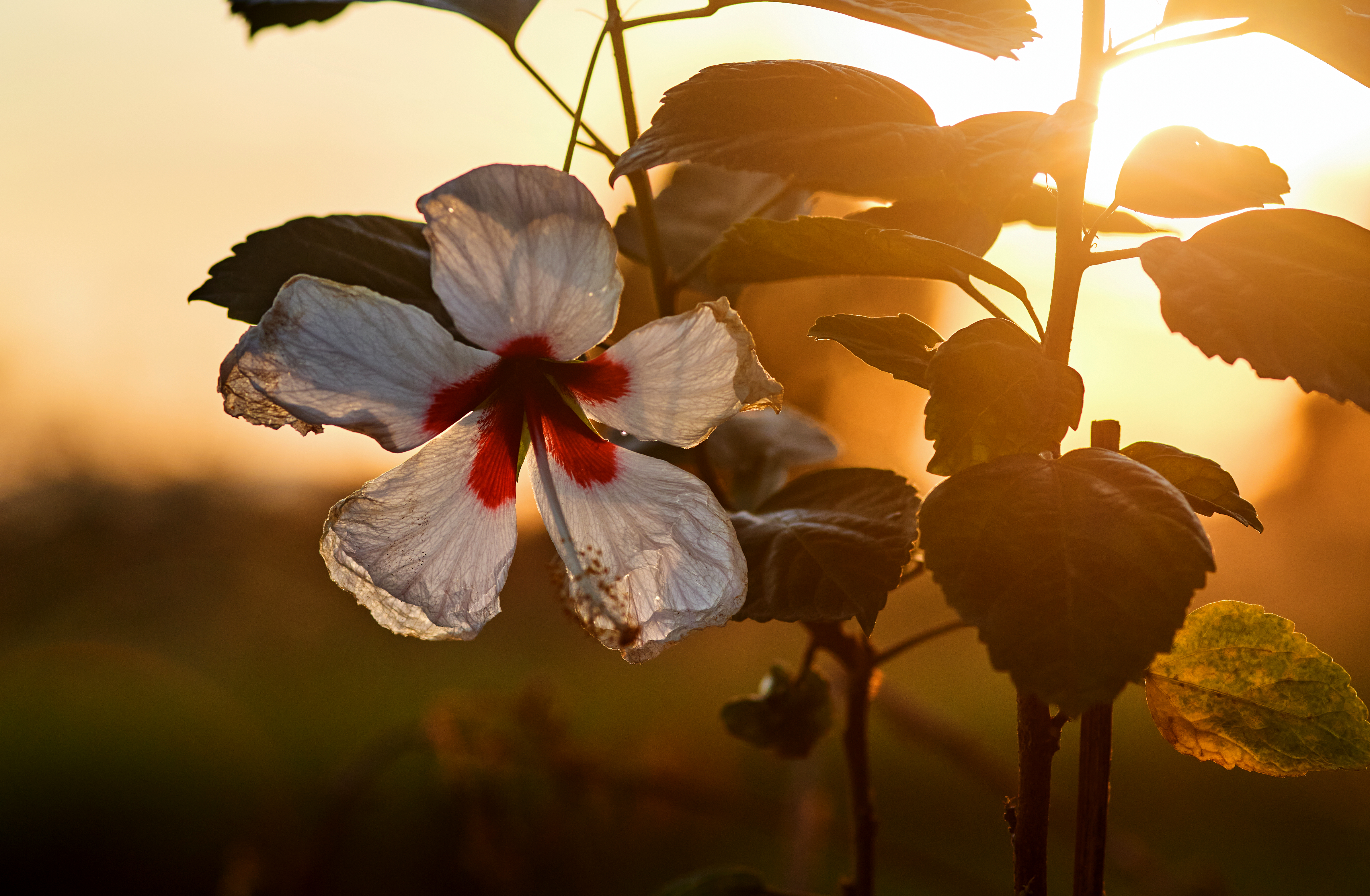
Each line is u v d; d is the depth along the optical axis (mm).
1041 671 493
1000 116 531
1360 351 510
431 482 551
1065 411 517
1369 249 520
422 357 538
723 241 564
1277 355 512
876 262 558
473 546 554
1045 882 531
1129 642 492
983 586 500
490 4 600
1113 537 501
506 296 532
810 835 773
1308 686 542
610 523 553
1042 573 500
